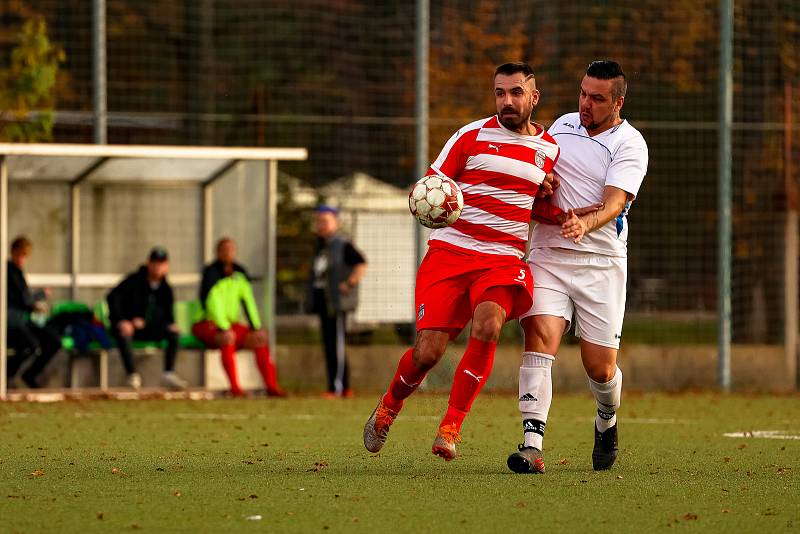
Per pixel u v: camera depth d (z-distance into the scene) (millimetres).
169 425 40719
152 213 57188
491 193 26656
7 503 22953
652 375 58812
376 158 66938
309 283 54812
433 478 26656
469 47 67375
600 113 27141
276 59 81125
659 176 63719
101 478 26438
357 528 20672
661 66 65188
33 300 52500
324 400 52438
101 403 50219
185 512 22078
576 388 58156
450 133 60156
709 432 39531
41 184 55500
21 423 41156
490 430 39375
